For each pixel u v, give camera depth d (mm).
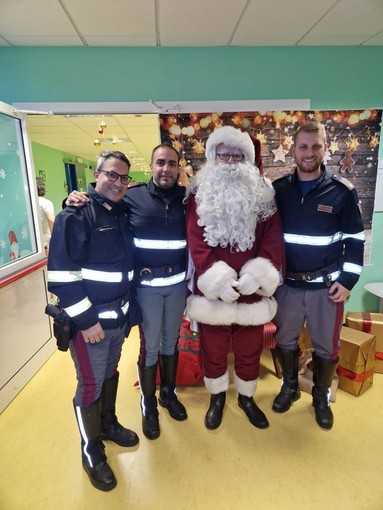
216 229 1446
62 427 1683
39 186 3076
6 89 2277
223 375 1664
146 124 4395
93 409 1324
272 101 2428
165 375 1761
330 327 1615
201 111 2396
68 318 1226
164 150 1477
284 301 1669
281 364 1813
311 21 2049
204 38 2219
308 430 1623
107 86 2326
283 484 1320
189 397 1914
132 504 1254
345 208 1535
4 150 2098
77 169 8633
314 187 1523
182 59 2338
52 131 4824
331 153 2543
